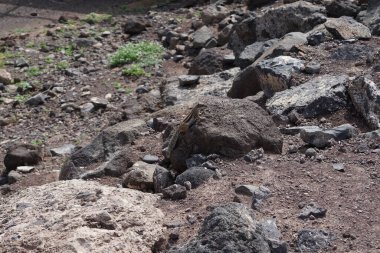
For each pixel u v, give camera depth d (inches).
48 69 318.3
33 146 217.0
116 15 416.8
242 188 131.4
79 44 347.9
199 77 254.1
